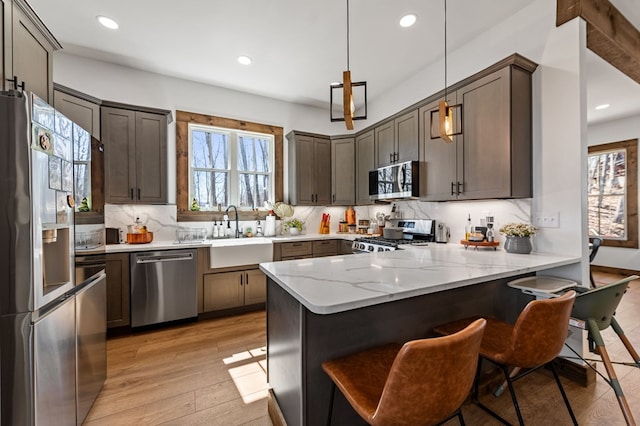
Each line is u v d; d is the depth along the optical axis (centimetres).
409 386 81
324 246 384
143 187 301
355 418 136
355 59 310
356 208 459
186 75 345
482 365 179
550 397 175
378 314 140
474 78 233
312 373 125
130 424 154
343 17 242
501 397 175
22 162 109
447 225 305
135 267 269
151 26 254
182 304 290
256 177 411
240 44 282
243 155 402
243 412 164
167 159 324
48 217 120
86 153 164
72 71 299
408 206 362
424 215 337
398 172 309
